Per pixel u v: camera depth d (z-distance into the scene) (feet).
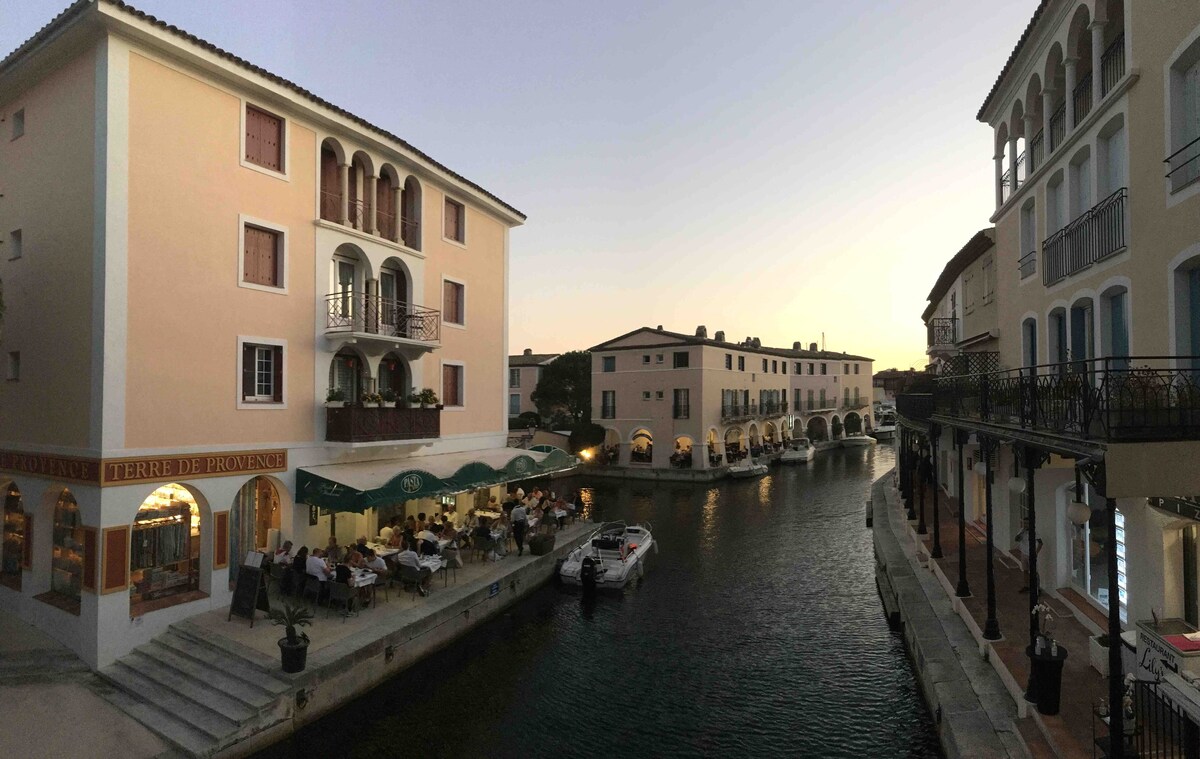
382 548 52.75
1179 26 28.60
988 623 37.19
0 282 45.11
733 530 91.81
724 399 158.61
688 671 45.19
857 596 61.57
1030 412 30.45
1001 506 57.98
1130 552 32.30
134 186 41.57
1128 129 32.96
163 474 42.47
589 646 49.60
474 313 74.18
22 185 47.09
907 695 40.73
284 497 50.83
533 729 37.50
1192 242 27.61
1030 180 48.91
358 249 57.06
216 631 41.22
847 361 238.89
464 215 72.64
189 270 44.42
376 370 58.49
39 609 43.60
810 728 37.27
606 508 110.01
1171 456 22.34
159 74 43.11
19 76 46.29
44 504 44.96
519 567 59.57
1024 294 51.57
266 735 33.71
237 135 47.83
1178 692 22.49
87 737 32.07
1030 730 27.76
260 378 49.65
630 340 156.87
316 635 41.47
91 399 40.24
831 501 115.65
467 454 68.13
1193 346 28.53
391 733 36.94
